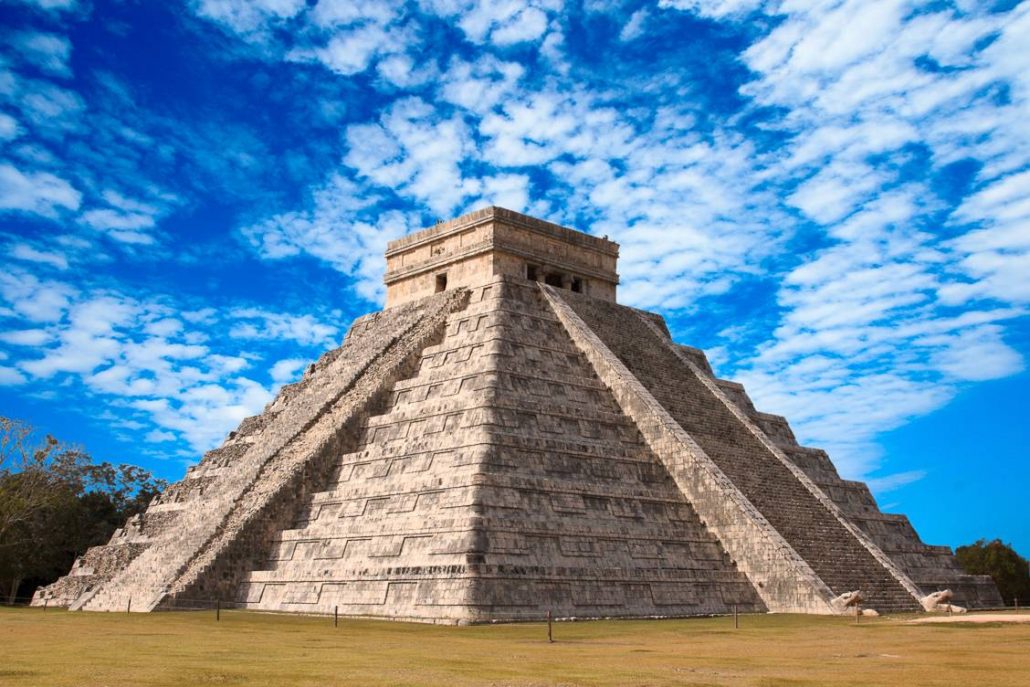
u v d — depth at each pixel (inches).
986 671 818.8
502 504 1648.6
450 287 2399.1
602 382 2130.9
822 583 1733.5
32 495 2800.2
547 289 2314.2
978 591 2294.5
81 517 3110.2
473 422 1801.2
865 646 1075.3
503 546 1594.5
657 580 1727.4
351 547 1765.5
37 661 825.5
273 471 2026.3
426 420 1909.4
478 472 1664.6
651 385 2172.7
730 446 2091.5
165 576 1818.4
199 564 1820.9
